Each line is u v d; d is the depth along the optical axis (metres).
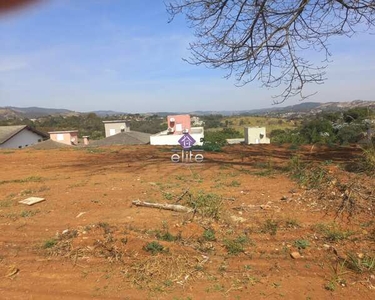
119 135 26.08
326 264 2.63
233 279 2.47
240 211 3.64
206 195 4.05
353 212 3.44
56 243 3.06
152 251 2.83
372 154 4.85
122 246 2.92
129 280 2.48
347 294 2.26
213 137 19.70
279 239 3.03
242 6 5.04
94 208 3.90
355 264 2.57
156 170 5.94
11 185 5.21
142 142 24.69
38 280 2.53
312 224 3.26
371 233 3.04
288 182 4.66
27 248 3.03
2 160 7.85
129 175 5.58
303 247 2.87
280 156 7.09
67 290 2.38
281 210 3.62
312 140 10.33
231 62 5.46
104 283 2.46
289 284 2.39
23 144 35.50
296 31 5.09
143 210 3.74
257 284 2.40
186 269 2.60
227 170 5.70
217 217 3.48
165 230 3.19
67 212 3.82
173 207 3.71
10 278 2.56
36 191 4.76
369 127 6.72
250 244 2.96
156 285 2.41
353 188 3.86
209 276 2.52
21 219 3.66
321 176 4.37
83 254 2.86
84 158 7.80
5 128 34.91
